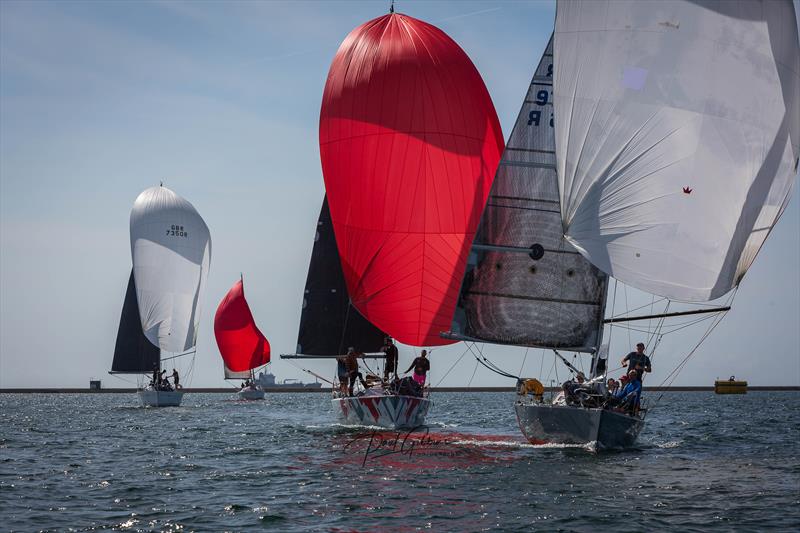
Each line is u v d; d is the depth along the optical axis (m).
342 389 43.69
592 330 31.94
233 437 41.25
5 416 68.38
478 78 42.62
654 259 29.55
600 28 29.80
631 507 21.00
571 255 32.16
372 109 41.66
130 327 80.75
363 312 42.62
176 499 22.55
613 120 29.72
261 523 19.52
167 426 51.19
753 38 29.16
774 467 27.70
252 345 99.25
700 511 20.53
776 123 29.41
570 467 27.23
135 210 78.75
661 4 29.25
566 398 30.53
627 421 30.33
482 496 22.52
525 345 32.34
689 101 29.20
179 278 79.31
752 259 29.89
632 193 29.64
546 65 32.66
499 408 78.56
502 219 32.50
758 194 29.47
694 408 80.88
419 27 42.72
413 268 41.31
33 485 25.08
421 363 40.78
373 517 20.06
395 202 41.34
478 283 32.56
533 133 32.56
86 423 55.81
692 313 30.27
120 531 18.84
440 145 41.22
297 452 33.31
